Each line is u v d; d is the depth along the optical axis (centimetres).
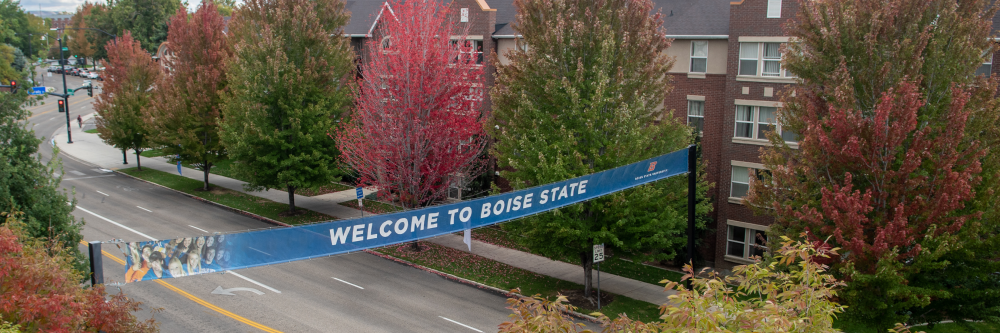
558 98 2169
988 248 1524
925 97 1702
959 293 1594
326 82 3388
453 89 2761
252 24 3412
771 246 1883
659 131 2233
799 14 2006
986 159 1670
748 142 2833
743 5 2775
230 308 2194
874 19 1727
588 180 1627
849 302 1564
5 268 1116
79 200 3781
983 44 1744
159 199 3900
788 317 846
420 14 2733
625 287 2572
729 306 903
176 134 3900
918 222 1576
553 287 2527
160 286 2380
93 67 12706
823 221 1666
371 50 3053
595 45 2147
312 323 2089
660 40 2250
